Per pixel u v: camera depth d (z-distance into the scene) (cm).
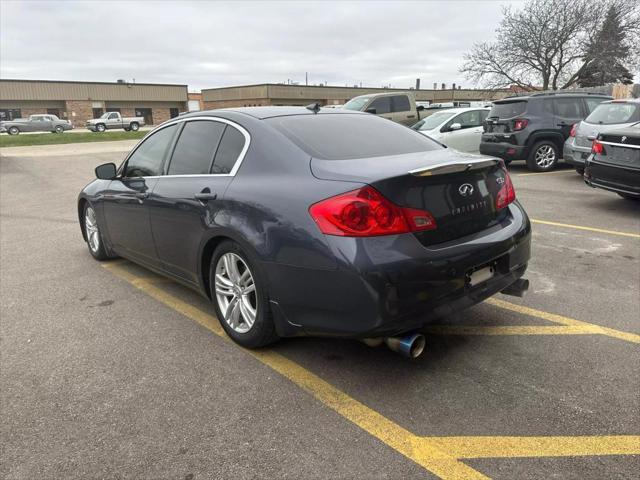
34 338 367
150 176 423
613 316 377
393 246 264
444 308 280
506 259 319
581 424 253
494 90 3509
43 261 567
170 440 250
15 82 5197
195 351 342
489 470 225
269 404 279
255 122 344
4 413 276
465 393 284
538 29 3095
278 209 291
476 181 310
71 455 241
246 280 331
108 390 296
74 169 1623
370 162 305
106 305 429
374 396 283
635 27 2959
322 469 228
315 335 292
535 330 358
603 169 699
